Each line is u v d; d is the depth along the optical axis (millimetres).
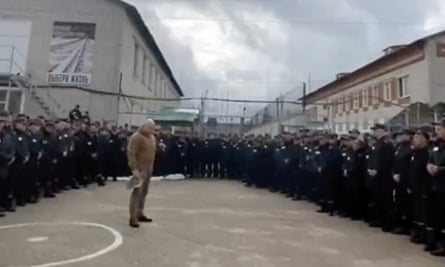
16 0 23406
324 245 7637
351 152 10625
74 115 16953
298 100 27250
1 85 21359
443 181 7277
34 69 23000
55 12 23406
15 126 10406
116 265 5984
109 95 23000
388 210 9195
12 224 8477
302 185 13820
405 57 29984
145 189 9055
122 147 16891
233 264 6207
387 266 6406
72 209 10312
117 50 23328
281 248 7289
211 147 20156
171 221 9328
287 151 14930
